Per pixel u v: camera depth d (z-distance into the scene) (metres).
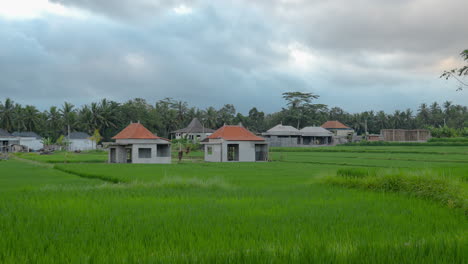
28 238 7.43
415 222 9.14
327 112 153.62
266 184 20.20
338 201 12.46
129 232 7.94
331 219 9.36
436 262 5.72
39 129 110.88
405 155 56.78
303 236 7.58
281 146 93.38
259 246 6.75
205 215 9.81
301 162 47.09
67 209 10.81
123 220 9.15
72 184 21.84
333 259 5.80
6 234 7.76
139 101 120.12
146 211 10.51
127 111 107.06
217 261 5.69
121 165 40.84
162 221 9.05
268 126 135.25
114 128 106.38
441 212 10.45
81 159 55.72
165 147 56.91
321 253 6.04
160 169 33.69
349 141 109.81
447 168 18.78
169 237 7.53
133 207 11.22
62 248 6.71
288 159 53.25
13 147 94.06
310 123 125.00
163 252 6.44
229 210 10.62
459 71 19.27
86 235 7.66
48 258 6.09
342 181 16.98
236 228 8.35
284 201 12.38
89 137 103.00
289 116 125.12
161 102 127.88
